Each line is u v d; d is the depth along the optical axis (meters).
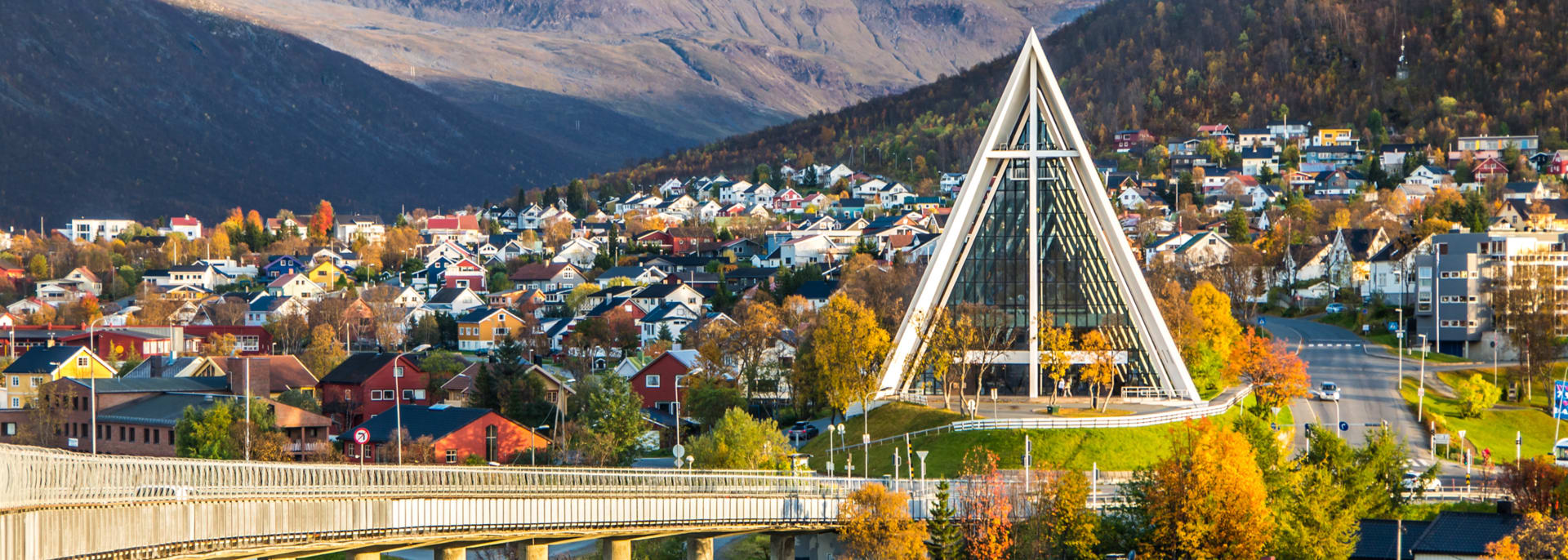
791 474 144.75
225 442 172.00
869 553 123.94
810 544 137.25
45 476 81.88
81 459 85.50
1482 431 191.38
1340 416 194.50
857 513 126.25
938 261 196.12
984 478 128.38
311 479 104.25
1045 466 148.88
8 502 77.62
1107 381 181.75
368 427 186.12
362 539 106.62
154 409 198.62
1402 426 188.88
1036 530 120.12
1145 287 193.25
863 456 167.75
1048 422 165.62
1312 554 123.00
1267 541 120.38
